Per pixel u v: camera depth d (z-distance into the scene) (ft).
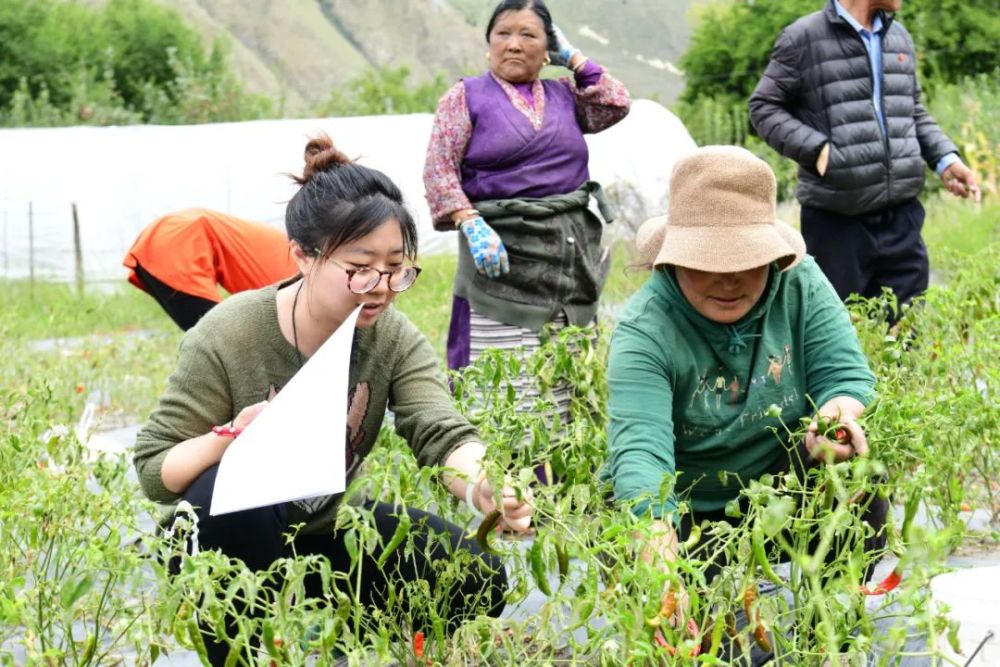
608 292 41.27
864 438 11.44
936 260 37.47
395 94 106.52
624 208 50.29
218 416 12.16
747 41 82.02
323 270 11.57
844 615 9.59
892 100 22.75
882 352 16.61
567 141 19.57
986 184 53.16
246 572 9.06
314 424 10.41
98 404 30.50
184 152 65.10
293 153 65.82
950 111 59.93
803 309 13.16
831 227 22.94
